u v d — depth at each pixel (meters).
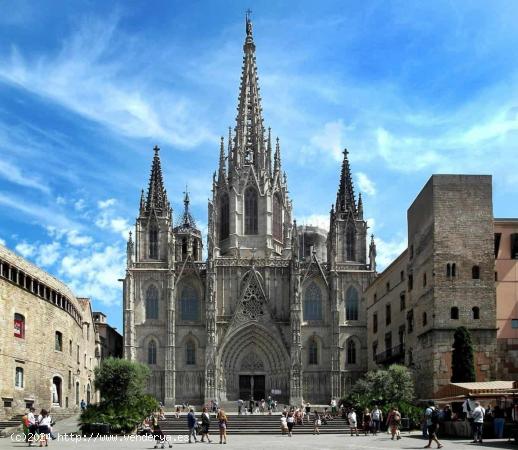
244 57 163.38
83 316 111.88
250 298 143.88
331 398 140.50
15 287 78.69
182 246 167.25
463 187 84.81
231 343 142.88
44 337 87.88
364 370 142.62
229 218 153.12
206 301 142.12
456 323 82.50
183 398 141.12
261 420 91.56
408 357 96.25
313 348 144.25
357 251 149.00
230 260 145.75
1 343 74.56
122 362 80.31
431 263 84.75
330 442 61.75
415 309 92.31
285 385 141.38
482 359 81.50
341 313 144.75
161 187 149.25
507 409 67.44
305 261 148.50
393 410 64.50
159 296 144.12
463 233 84.00
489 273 83.44
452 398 66.62
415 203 93.56
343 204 150.88
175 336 142.62
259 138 157.38
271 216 153.38
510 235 85.75
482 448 51.88
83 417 72.62
